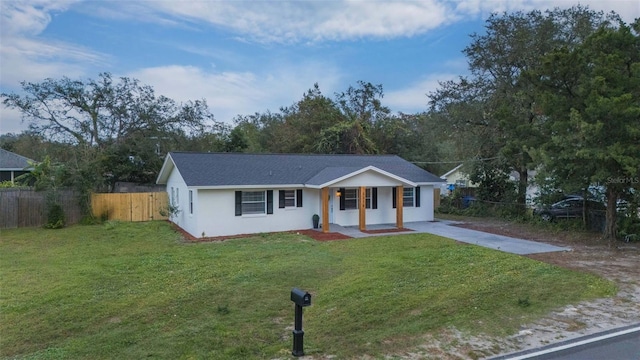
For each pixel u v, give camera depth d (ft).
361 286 31.19
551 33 74.13
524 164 62.95
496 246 49.98
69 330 23.61
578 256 43.75
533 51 75.25
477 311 25.07
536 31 74.79
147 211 77.82
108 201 74.64
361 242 53.21
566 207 70.18
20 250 48.75
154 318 25.03
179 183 68.44
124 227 67.15
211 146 107.14
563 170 51.16
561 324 23.03
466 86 84.94
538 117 75.00
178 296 29.45
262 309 26.63
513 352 19.07
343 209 70.33
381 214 72.95
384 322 23.30
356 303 27.07
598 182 50.21
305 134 127.13
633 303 27.22
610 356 18.54
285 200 65.21
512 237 57.41
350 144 115.96
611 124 45.60
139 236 59.31
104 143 92.79
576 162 48.65
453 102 87.25
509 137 68.80
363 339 20.58
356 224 71.36
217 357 18.80
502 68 80.12
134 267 39.09
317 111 128.47
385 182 66.28
